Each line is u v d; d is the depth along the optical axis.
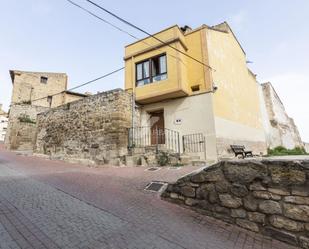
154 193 5.35
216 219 4.10
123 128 9.94
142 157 9.09
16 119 20.22
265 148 16.38
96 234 3.21
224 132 10.76
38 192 5.05
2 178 6.37
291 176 3.44
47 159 11.87
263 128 17.14
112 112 9.98
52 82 26.56
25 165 9.26
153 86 11.23
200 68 11.04
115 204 4.54
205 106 10.35
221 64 12.21
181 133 10.84
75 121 11.62
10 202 4.24
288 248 3.22
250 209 3.76
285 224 3.38
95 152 10.15
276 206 3.51
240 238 3.45
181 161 8.98
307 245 3.13
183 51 11.29
